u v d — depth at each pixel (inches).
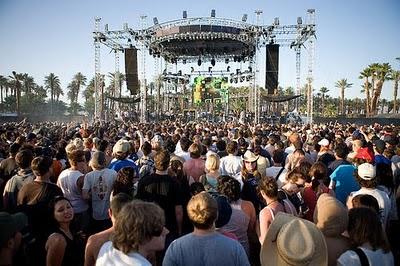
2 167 271.1
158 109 1679.4
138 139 503.5
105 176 230.5
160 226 108.9
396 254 216.7
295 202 195.2
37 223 167.8
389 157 316.5
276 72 1270.9
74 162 240.4
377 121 1702.8
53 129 805.9
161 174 205.6
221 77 1648.6
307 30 1200.2
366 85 2522.1
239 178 247.8
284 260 112.1
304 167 202.1
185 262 115.8
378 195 186.2
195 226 120.0
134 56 1327.5
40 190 182.9
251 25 1225.4
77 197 235.8
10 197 216.5
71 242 145.9
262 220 167.8
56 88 4387.3
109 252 107.3
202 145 341.7
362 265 113.2
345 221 130.9
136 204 108.4
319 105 3782.0
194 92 1664.6
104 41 1300.4
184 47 1504.7
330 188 215.3
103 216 229.9
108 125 1069.1
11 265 120.2
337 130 714.2
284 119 1515.7
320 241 116.4
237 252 117.6
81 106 4530.0
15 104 3922.2
